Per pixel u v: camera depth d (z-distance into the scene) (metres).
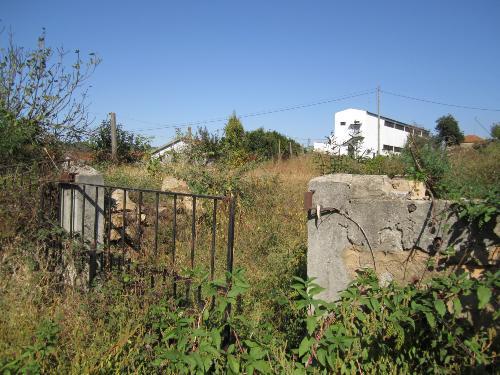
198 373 2.28
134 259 3.79
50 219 4.04
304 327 3.11
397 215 2.88
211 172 8.18
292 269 4.57
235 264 5.08
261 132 26.23
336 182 3.03
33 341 2.61
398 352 2.60
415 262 2.85
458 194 2.88
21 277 3.37
